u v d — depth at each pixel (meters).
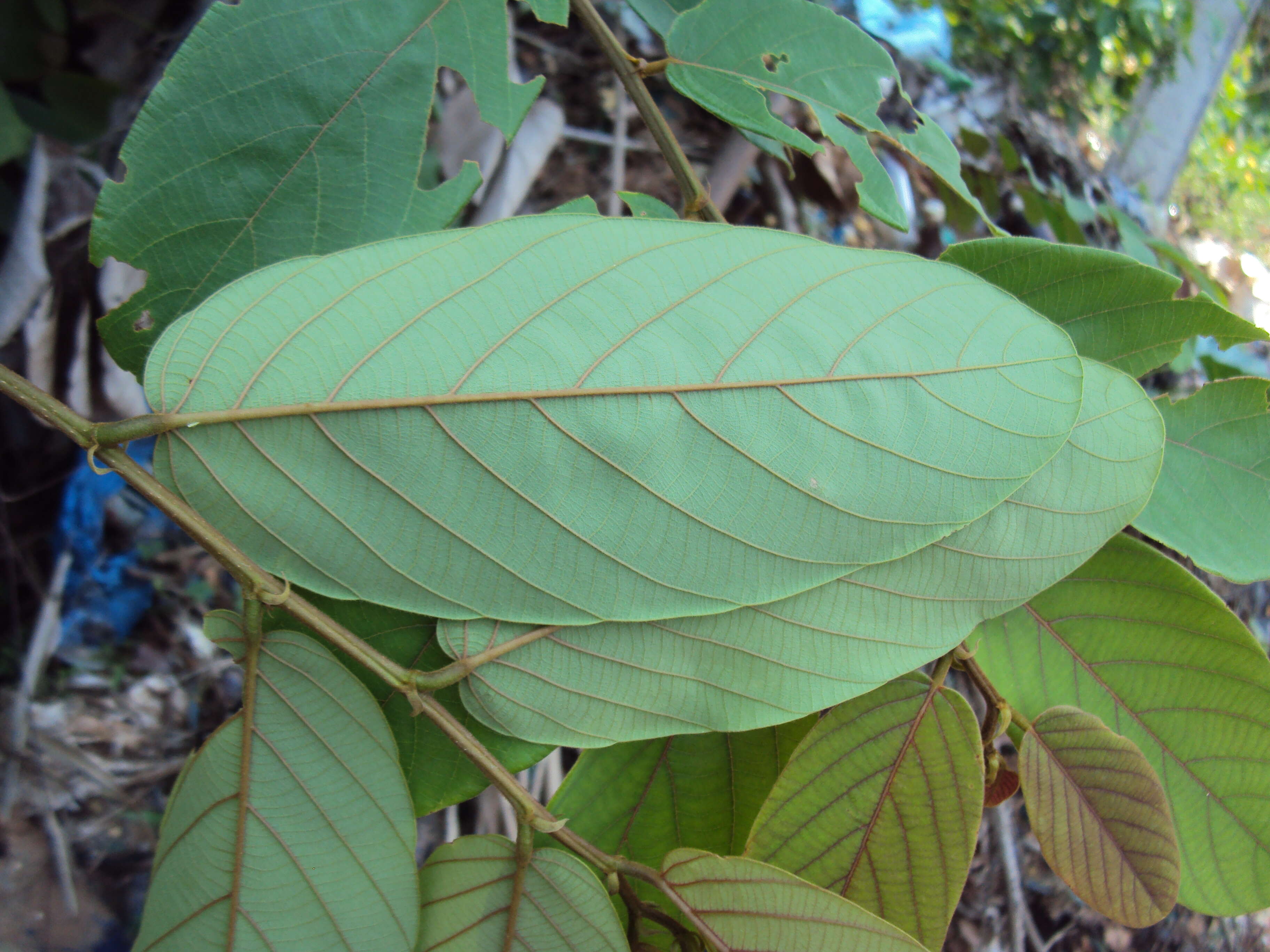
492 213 0.61
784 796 0.26
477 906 0.25
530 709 0.24
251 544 0.23
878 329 0.24
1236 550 0.29
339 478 0.23
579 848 0.25
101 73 0.50
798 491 0.23
